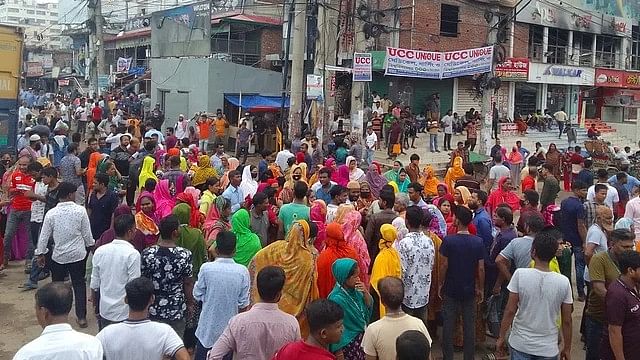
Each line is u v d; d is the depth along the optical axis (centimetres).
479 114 3083
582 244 969
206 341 575
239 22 3303
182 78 2936
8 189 1089
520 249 719
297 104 2153
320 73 2150
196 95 2836
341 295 558
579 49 3962
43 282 1023
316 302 427
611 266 657
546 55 3725
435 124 2630
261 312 484
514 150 2195
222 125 2503
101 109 2859
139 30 4503
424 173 1359
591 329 677
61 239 792
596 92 4241
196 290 588
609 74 3988
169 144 1928
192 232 723
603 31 4041
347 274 552
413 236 702
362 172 1277
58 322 401
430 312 787
